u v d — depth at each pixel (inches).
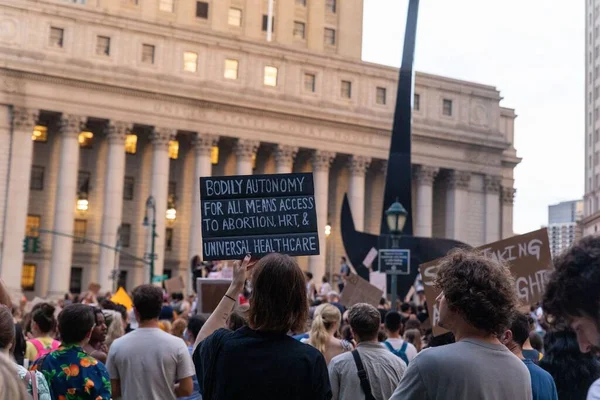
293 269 210.5
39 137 2623.0
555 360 270.8
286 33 3329.2
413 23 1267.2
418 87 3117.6
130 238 2723.9
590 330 144.9
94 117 2536.9
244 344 206.2
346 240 1310.3
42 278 2571.4
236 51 2797.7
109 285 2475.4
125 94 2586.1
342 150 2928.2
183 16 3090.6
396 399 186.4
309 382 204.4
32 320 408.2
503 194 3403.1
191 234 2625.5
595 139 4136.3
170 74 2669.8
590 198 4158.5
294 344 209.0
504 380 184.5
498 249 434.3
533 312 876.6
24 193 2420.0
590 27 4293.8
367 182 3142.2
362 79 3016.7
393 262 990.4
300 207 304.5
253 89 2805.1
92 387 285.7
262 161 2987.2
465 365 182.7
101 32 2583.7
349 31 3489.2
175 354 335.9
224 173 2915.8
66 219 2434.8
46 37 2500.0
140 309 341.1
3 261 2372.0
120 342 337.4
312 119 2876.5
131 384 328.5
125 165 2746.1
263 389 201.3
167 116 2642.7
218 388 205.5
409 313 835.4
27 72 2439.7
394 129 1262.3
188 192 2834.6
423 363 185.3
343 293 765.3
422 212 3053.6
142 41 2647.6
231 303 256.7
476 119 3225.9
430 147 3105.3
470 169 3193.9
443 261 205.6
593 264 143.4
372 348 328.2
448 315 197.8
